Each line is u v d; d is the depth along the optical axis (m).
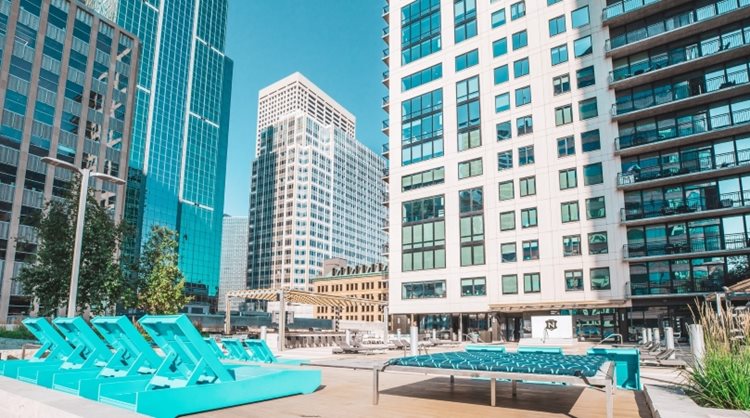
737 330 6.77
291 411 6.54
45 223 22.23
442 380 10.20
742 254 31.94
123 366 8.35
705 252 32.19
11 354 16.45
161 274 31.55
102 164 59.44
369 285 134.75
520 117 40.69
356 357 18.53
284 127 196.12
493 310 38.97
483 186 41.75
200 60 139.75
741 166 31.41
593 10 38.44
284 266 178.88
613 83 36.41
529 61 40.97
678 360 15.05
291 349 24.62
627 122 37.12
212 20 146.75
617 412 6.65
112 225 23.88
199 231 131.62
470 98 44.00
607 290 34.59
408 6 50.53
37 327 9.95
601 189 35.97
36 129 53.47
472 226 41.75
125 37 65.62
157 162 121.38
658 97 36.03
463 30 45.66
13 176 50.75
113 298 23.44
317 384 8.43
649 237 35.06
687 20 35.19
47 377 8.01
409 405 7.03
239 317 51.06
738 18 33.03
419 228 45.25
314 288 146.38
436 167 45.09
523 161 39.88
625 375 9.43
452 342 32.84
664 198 35.03
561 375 5.89
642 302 34.47
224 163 145.38
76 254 15.77
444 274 42.62
